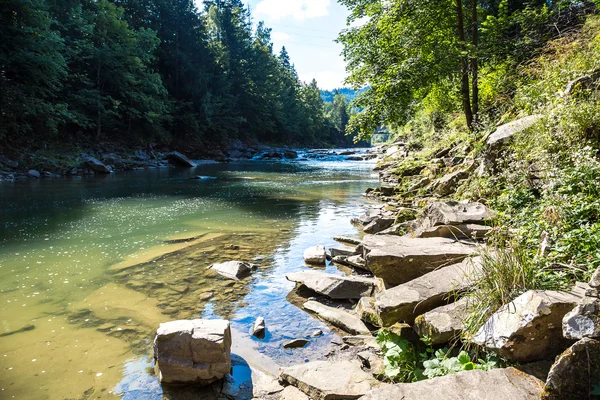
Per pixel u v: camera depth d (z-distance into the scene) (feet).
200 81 146.51
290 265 19.62
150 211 35.19
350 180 61.77
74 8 98.53
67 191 49.55
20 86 74.08
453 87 53.16
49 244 23.76
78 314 13.98
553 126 18.63
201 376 9.77
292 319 13.71
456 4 40.96
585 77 19.71
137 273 18.47
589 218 12.75
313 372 9.87
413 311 10.51
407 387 7.27
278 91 230.48
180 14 149.59
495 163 22.99
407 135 91.86
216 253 21.77
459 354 8.71
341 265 19.51
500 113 34.63
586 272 9.78
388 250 13.94
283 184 57.06
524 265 9.77
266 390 9.63
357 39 46.83
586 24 30.12
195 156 137.08
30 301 15.12
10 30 70.38
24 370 10.41
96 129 103.91
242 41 194.18
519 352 7.79
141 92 111.75
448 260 13.11
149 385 9.86
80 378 10.09
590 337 6.49
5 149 72.08
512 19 42.04
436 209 18.67
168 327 10.39
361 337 11.98
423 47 41.91
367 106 42.88
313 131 271.90
